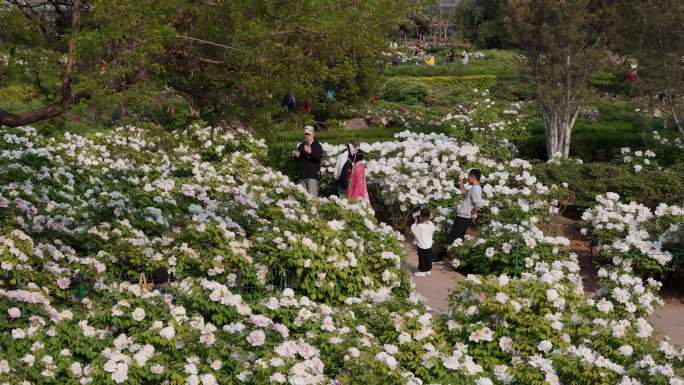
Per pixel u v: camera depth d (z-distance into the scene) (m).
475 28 55.25
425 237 11.71
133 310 6.98
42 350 6.31
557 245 11.54
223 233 9.25
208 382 6.23
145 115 14.63
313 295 8.97
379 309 7.52
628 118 25.12
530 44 18.64
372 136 21.89
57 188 11.06
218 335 6.76
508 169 15.45
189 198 11.61
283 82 9.75
